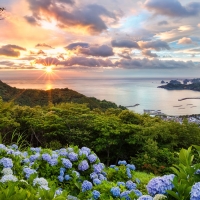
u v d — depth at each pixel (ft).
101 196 8.42
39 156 10.28
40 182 7.64
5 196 4.85
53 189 5.90
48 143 30.50
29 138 32.22
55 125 30.86
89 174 10.62
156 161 27.20
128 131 32.24
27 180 7.84
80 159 10.80
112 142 31.76
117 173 11.39
